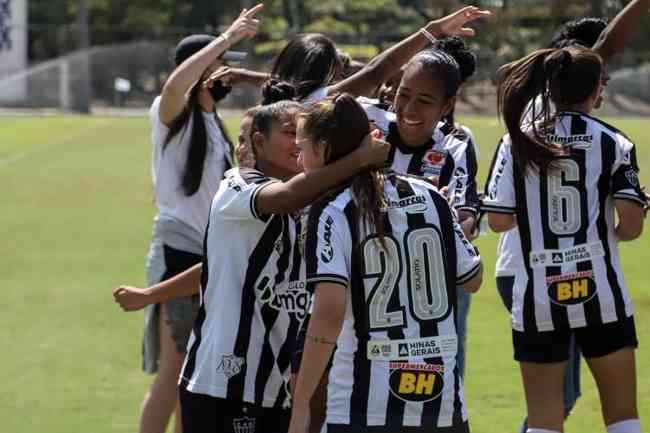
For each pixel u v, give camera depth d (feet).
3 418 44.01
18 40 261.44
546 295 32.68
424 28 33.91
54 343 56.03
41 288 69.51
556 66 32.53
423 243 25.63
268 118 29.04
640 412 43.70
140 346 55.57
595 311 32.48
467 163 32.48
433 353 25.44
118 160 143.02
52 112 249.34
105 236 89.71
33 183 122.62
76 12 306.14
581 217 32.42
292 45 34.17
